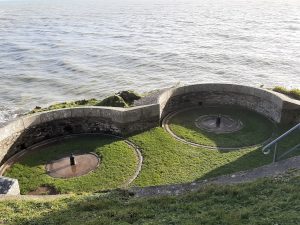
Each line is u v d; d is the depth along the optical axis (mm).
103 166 17562
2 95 39969
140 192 12094
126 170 17188
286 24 86250
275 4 177500
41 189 16078
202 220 8883
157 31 80062
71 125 20703
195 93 23906
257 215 8797
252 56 52781
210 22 95500
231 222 8547
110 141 19984
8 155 18484
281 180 10930
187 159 18016
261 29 78750
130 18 111938
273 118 21703
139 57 54781
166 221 9227
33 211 11141
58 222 10164
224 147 19125
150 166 17469
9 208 11312
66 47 64125
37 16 134625
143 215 9953
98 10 157250
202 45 62250
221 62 50469
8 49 63719
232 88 23500
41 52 60438
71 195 12695
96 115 20594
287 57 51594
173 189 11953
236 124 21641
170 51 58094
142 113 20594
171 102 23391
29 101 38031
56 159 18391
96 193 12750
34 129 19625
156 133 20656
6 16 139500
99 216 10188
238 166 17172
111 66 50406
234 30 78562
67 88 41719
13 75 47156
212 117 22625
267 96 21922
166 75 45594
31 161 18266
